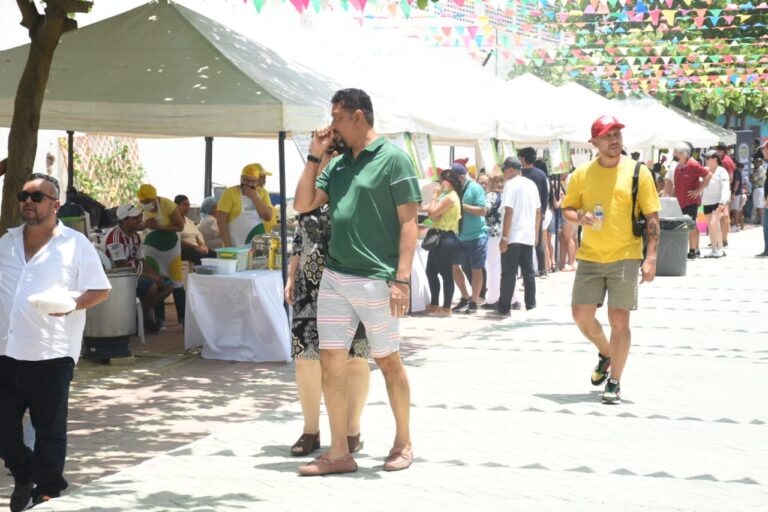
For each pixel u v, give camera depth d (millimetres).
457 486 6789
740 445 7938
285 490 6699
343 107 6812
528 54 23469
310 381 7484
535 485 6824
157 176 20672
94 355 11305
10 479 7438
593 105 22203
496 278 16047
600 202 9234
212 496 6566
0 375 6621
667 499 6543
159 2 12688
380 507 6355
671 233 20797
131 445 8164
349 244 6793
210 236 15664
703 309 16078
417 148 14711
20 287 6531
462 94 17500
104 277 6668
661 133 27812
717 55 26938
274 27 14602
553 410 9070
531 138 18484
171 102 10945
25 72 9266
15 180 9141
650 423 8633
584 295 9477
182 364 11398
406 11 16750
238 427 8438
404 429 7191
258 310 11438
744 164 36375
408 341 13039
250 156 23125
